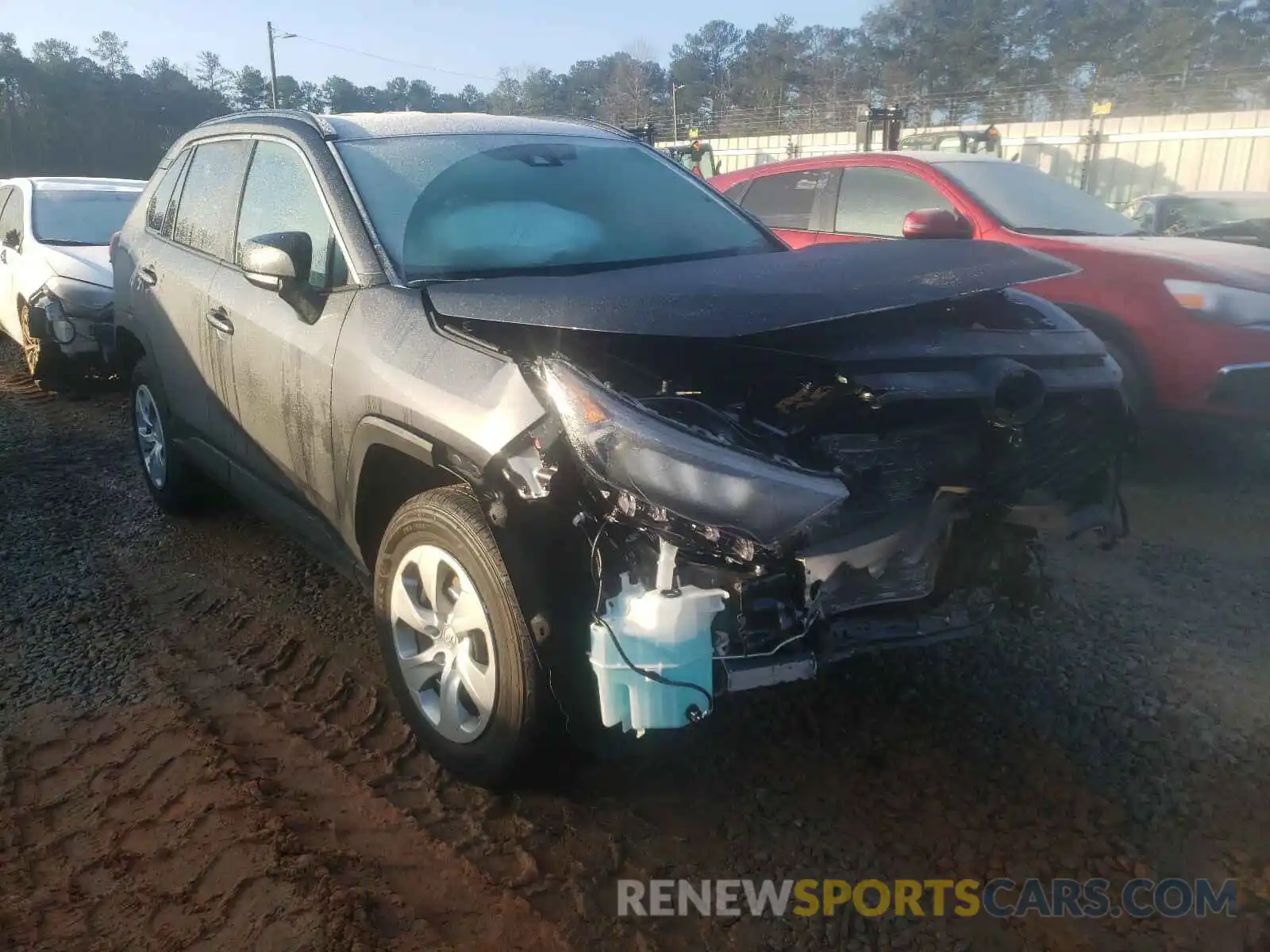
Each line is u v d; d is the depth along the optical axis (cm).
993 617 295
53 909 250
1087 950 238
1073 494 320
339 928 241
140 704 345
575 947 238
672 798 292
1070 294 577
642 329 248
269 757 314
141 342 489
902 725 328
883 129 1560
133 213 529
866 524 267
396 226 340
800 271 294
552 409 251
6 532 508
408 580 304
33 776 304
